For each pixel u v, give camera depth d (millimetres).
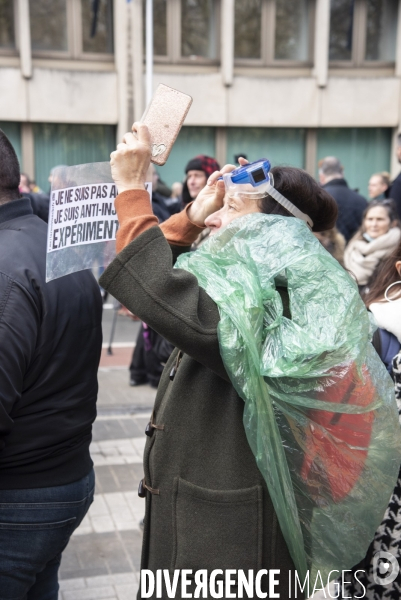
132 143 1574
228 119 14336
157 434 1618
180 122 1643
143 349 5559
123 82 13453
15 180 1843
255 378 1459
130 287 1461
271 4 14320
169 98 1654
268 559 1530
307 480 1550
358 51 14750
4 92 13297
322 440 1537
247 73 14438
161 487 1600
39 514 1764
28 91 13438
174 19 13961
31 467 1745
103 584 2824
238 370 1449
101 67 13938
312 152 14898
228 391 1538
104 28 13898
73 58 13766
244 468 1518
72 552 3080
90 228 1658
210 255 1580
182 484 1555
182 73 14039
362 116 14727
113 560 3018
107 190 1673
